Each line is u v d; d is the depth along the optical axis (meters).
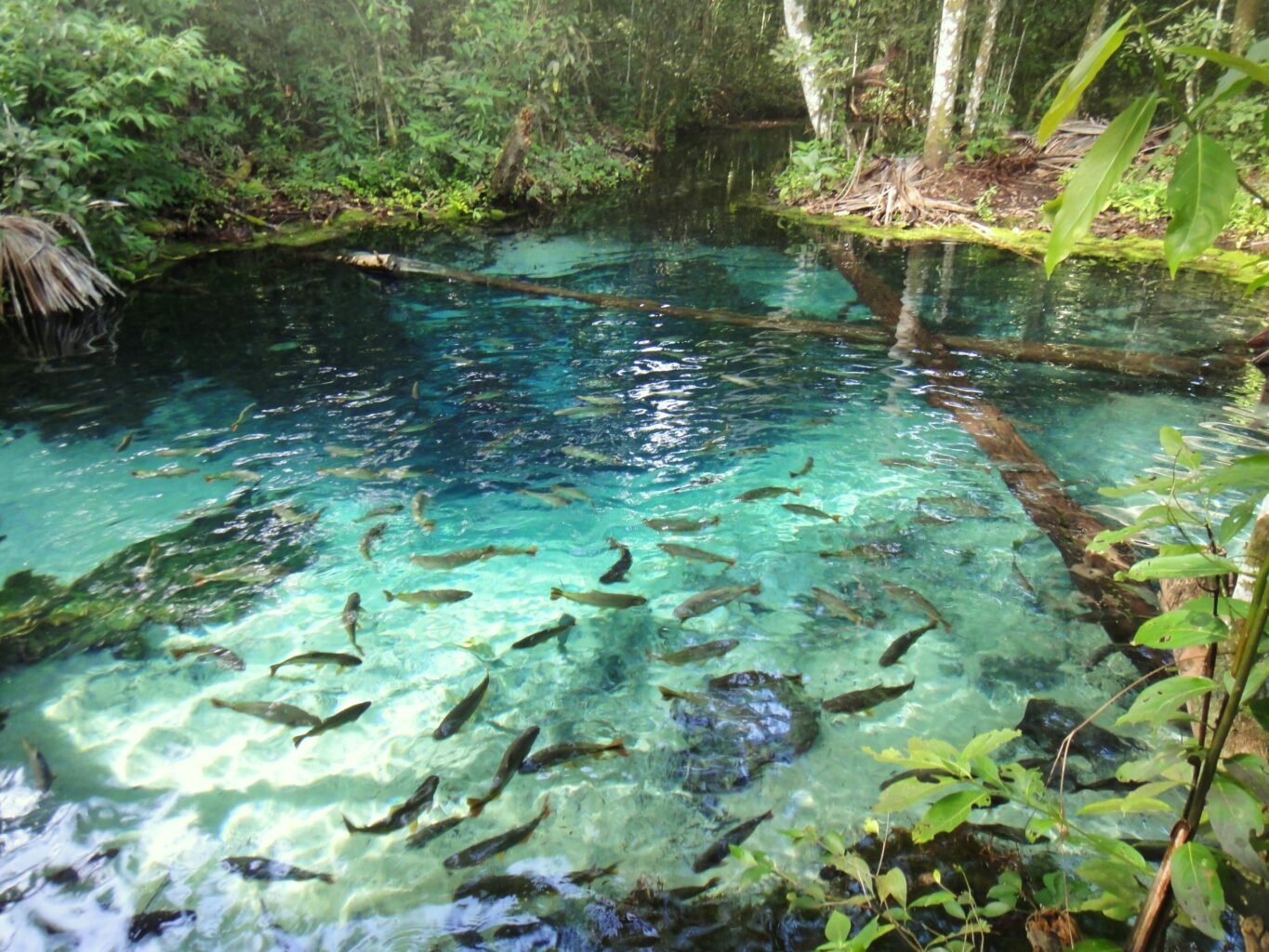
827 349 7.74
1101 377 6.95
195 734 3.34
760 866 2.35
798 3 16.83
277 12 14.41
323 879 2.73
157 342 7.85
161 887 2.70
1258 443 5.70
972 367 7.25
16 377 6.96
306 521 4.92
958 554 4.59
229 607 4.14
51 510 4.95
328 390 6.79
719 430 6.12
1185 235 0.99
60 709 3.46
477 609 4.18
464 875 2.74
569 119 18.86
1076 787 3.00
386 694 3.59
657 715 3.46
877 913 2.46
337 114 14.54
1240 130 11.24
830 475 5.47
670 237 12.72
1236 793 1.32
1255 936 1.94
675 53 22.73
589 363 7.45
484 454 5.77
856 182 14.98
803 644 3.89
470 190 14.91
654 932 2.54
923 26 16.75
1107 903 1.73
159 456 5.64
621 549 4.66
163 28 11.41
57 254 8.38
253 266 10.70
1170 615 1.42
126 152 10.27
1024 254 11.47
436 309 8.99
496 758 3.24
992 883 2.63
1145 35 1.01
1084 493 5.18
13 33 8.82
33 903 2.64
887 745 3.27
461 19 16.53
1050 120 1.08
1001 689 3.56
